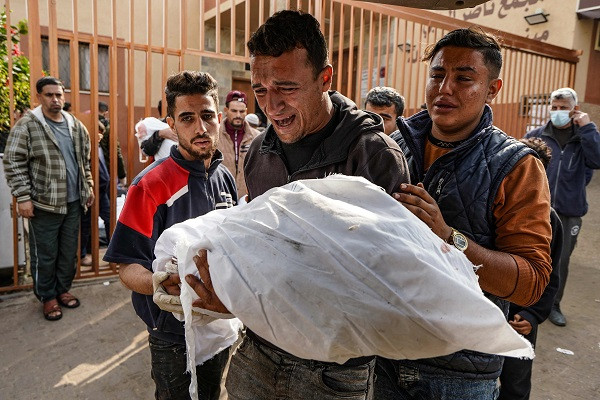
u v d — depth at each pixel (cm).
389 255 82
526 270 106
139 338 311
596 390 273
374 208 91
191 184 167
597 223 624
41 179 325
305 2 568
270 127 129
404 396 132
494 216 119
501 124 595
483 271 105
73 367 275
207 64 902
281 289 85
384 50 718
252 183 137
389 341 84
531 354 99
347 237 84
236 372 127
